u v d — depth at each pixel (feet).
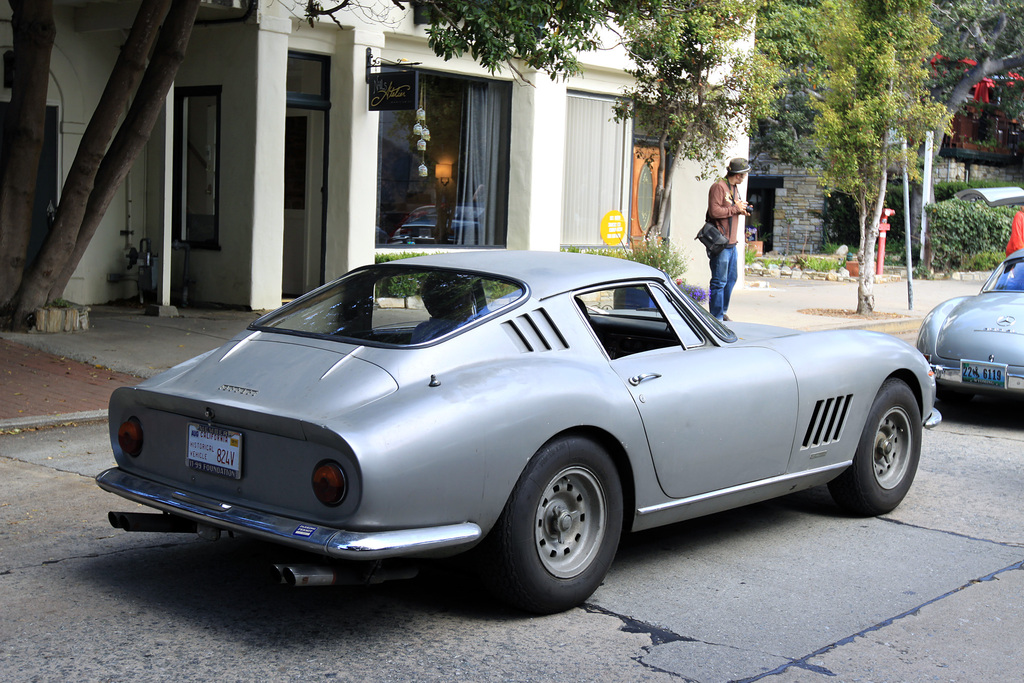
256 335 14.89
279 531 12.14
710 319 17.17
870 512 19.33
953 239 86.02
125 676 11.70
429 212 49.32
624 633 13.44
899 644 13.37
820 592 15.30
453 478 12.37
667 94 48.11
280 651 12.53
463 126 50.11
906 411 19.60
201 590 14.58
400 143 47.70
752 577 15.90
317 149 45.70
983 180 107.76
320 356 13.66
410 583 15.11
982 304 30.32
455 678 11.89
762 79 48.67
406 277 15.35
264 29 41.24
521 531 13.14
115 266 45.01
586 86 55.36
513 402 13.04
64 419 24.89
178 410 13.51
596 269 15.89
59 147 42.09
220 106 42.88
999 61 93.97
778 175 108.99
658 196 55.72
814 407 17.52
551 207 53.11
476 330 13.85
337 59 44.09
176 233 45.21
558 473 13.58
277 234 43.19
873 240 51.34
